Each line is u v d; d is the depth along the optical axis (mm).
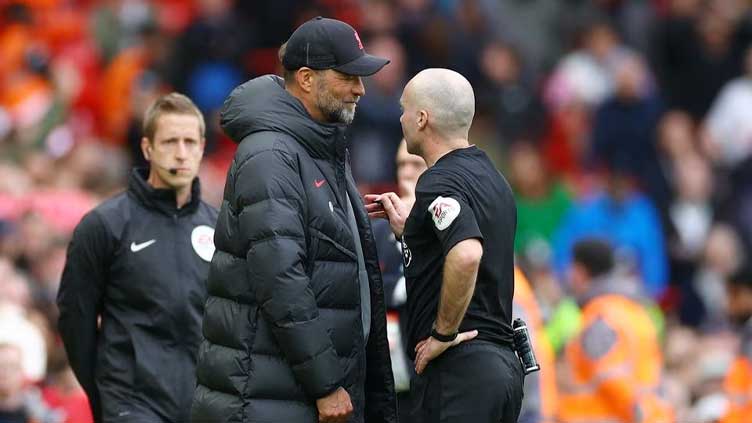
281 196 20562
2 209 39438
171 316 24156
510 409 21328
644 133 53094
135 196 24578
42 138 49688
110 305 24391
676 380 35188
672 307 46750
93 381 24422
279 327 20266
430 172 21266
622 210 48438
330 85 21312
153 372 23938
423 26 54969
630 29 60500
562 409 29484
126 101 53125
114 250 24188
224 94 53812
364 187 48250
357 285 21375
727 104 57688
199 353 21469
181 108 24516
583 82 56938
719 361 32094
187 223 24703
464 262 20469
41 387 30516
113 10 57344
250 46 56406
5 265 31500
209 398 21047
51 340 31516
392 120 50250
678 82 59906
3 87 51625
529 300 27562
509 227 21578
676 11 60594
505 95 54656
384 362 22156
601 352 29062
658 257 48312
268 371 20688
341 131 21516
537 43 62188
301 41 21375
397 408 23203
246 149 20922
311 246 20906
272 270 20266
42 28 56094
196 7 57375
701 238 51969
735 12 60625
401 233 22469
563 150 55000
